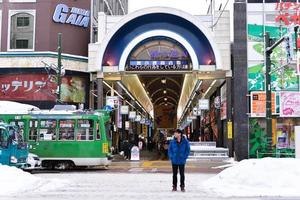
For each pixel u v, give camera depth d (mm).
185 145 14570
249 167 15633
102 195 13383
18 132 22500
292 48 20594
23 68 34938
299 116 30156
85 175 21516
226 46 32969
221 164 29094
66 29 36219
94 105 36938
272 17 32125
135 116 44781
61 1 36094
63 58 35406
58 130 25422
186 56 33562
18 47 35531
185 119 66812
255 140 31516
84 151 25219
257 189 14438
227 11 33469
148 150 56219
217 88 39031
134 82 44594
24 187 14891
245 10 32250
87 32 37375
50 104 34688
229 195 13359
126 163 30578
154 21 33125
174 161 14523
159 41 33531
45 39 35344
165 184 16859
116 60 33438
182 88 56750
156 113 96312
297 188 14359
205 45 33000
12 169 16938
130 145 34969
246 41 32125
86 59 36594
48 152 25219
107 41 33062
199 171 24125
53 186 15727
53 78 34844
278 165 15086
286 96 29906
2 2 35938
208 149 32562
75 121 25453
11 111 25797
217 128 38031
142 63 33656
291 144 30969
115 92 38719
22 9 35750
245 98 31781
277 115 31031
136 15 32625
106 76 34500
